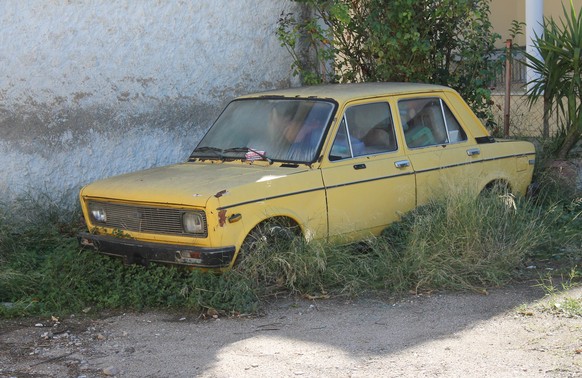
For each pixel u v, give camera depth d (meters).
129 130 10.89
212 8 11.48
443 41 12.09
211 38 11.51
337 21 12.00
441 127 9.36
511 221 8.91
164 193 7.73
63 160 10.38
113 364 6.41
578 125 11.16
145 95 10.98
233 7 11.67
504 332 6.79
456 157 9.27
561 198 10.59
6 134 9.97
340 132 8.50
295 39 12.10
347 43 12.30
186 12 11.24
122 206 8.09
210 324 7.27
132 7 10.78
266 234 7.85
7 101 9.95
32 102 10.12
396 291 7.90
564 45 11.17
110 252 8.11
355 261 8.25
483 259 8.32
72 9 10.34
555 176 10.86
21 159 10.07
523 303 7.50
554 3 19.67
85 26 10.44
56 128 10.30
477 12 11.62
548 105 11.69
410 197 8.88
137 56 10.87
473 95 12.03
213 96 11.60
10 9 9.92
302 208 8.05
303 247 7.93
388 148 8.85
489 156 9.58
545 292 7.79
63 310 7.68
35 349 6.79
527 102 13.15
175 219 7.68
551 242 9.08
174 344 6.81
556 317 7.08
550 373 5.90
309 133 8.46
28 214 9.87
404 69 11.88
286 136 8.58
